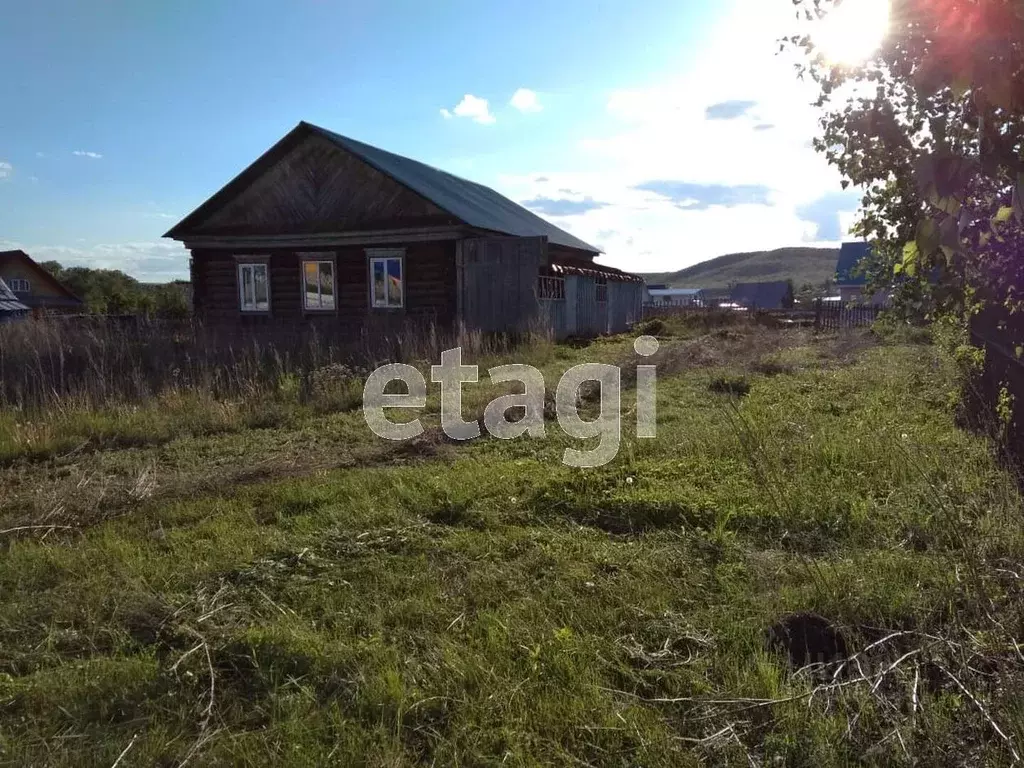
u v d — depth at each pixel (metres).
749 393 8.77
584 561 3.72
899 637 2.78
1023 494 3.89
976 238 2.00
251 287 18.80
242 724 2.51
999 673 2.38
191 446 6.99
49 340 11.35
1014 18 1.25
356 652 2.87
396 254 17.31
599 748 2.29
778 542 3.83
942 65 1.39
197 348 12.30
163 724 2.50
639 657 2.79
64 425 7.47
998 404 4.83
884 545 3.69
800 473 4.88
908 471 4.62
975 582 2.71
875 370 9.88
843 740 2.24
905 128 2.11
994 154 1.52
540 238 15.92
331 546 4.05
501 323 16.36
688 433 6.23
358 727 2.41
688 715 2.45
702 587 3.38
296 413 8.25
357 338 13.59
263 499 5.10
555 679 2.66
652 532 4.12
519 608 3.19
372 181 17.59
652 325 21.12
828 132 2.64
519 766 2.22
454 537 4.10
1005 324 3.89
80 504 4.99
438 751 2.28
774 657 2.74
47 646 3.05
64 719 2.56
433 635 3.00
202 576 3.68
